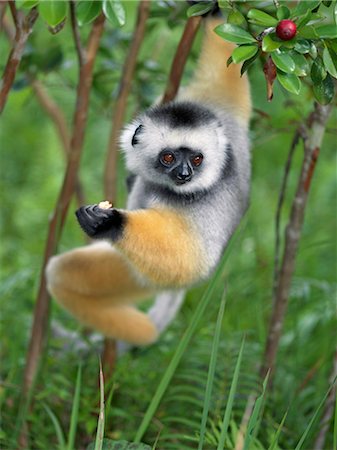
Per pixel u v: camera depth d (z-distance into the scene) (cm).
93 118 1381
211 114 717
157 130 705
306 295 927
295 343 905
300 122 768
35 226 1270
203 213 688
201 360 838
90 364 866
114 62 891
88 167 1375
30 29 629
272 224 1225
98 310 819
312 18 539
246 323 964
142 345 848
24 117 1551
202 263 681
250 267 1066
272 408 798
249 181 747
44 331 795
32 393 750
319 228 1182
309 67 579
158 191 700
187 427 789
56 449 755
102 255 797
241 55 535
